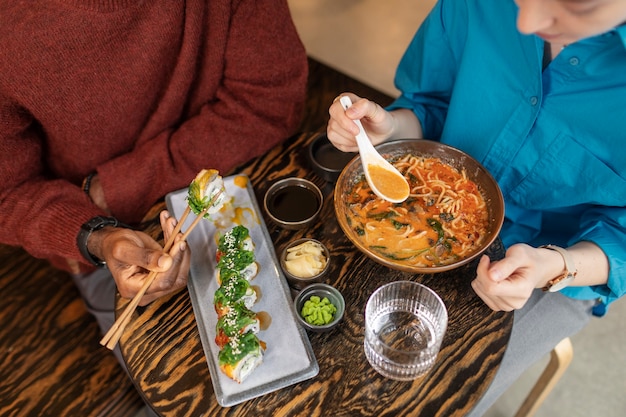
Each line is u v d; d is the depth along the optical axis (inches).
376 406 25.6
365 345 26.7
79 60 32.3
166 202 32.9
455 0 31.5
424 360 25.5
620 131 28.0
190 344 27.8
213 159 36.9
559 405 46.1
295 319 27.9
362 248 27.1
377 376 26.5
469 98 32.3
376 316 28.3
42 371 40.6
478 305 28.6
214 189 28.4
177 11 33.1
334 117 30.4
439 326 27.4
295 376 26.2
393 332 27.8
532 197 32.7
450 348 27.2
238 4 34.6
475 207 30.3
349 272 29.9
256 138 37.5
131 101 35.3
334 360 27.0
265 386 26.0
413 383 26.2
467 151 34.3
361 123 32.7
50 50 31.5
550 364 37.1
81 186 39.7
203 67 36.7
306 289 28.4
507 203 34.3
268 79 36.8
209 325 28.1
